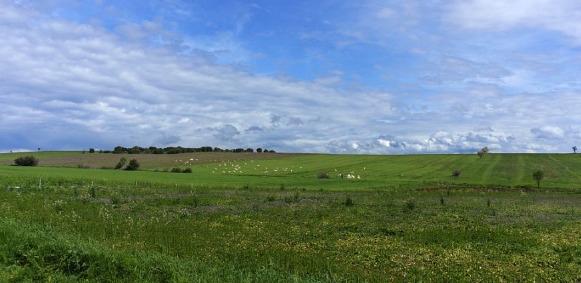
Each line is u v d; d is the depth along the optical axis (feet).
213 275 37.96
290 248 56.18
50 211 80.33
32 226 55.11
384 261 50.08
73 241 46.37
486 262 50.19
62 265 38.17
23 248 41.39
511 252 55.57
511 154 418.31
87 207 89.51
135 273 36.73
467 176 274.36
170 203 107.04
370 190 177.27
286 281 37.63
